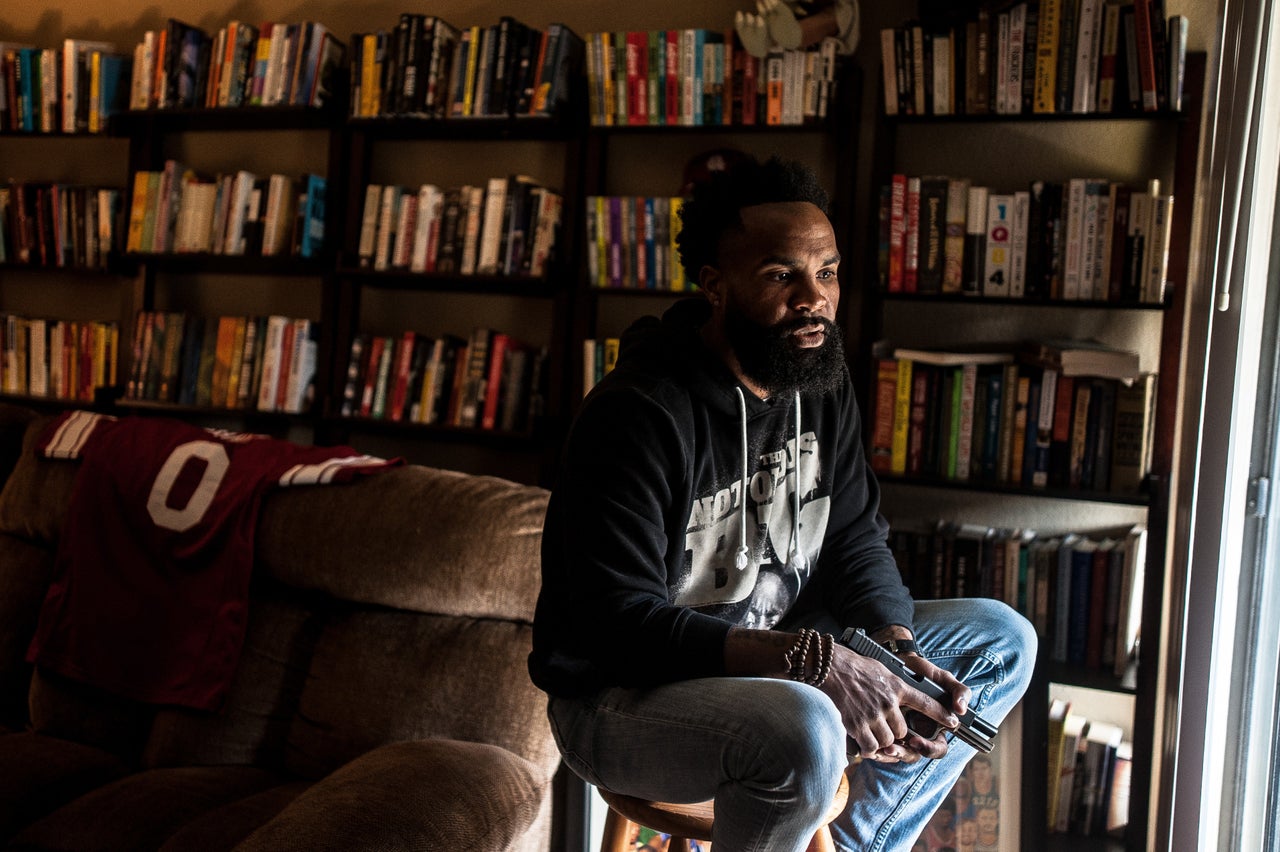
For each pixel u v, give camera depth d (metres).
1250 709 1.76
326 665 1.87
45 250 3.28
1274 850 1.63
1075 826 2.32
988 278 2.33
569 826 1.93
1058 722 2.28
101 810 1.65
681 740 1.30
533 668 1.47
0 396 3.34
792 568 1.58
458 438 2.94
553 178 2.94
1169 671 2.06
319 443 2.96
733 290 1.44
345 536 1.90
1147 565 2.18
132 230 3.15
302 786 1.75
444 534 1.84
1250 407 1.80
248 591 1.95
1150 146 2.41
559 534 1.46
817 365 1.43
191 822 1.59
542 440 2.75
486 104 2.71
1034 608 2.31
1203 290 1.92
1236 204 1.78
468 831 1.39
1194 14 2.33
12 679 2.12
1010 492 2.26
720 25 2.76
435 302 3.06
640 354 1.51
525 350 2.81
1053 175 2.49
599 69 2.61
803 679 1.31
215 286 3.27
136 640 1.99
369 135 2.98
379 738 1.76
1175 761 1.92
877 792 1.52
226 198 3.04
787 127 2.48
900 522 2.61
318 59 2.90
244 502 1.98
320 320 3.13
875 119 2.44
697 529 1.49
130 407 3.18
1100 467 2.25
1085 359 2.18
